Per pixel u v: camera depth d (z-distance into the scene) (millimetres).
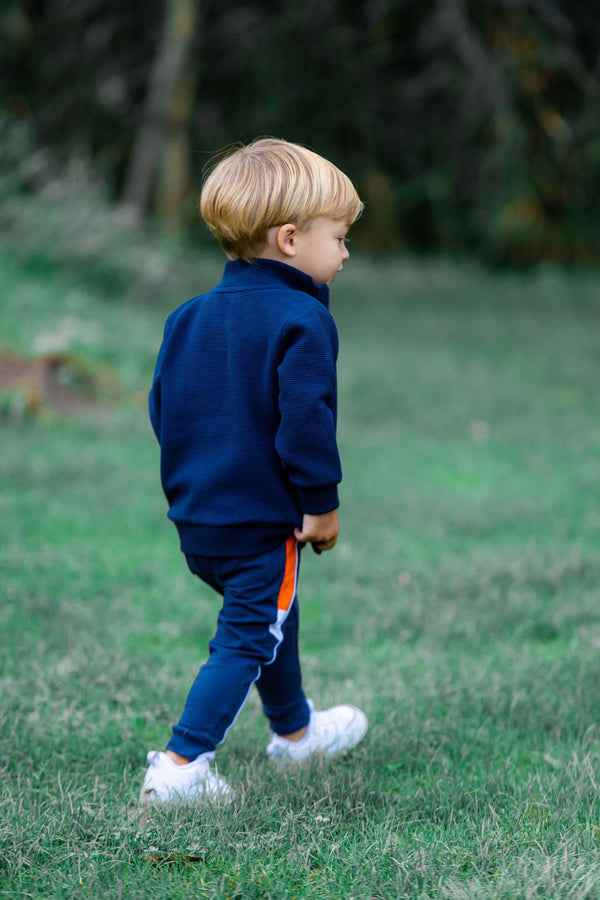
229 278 2756
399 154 23703
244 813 2576
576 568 5191
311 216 2672
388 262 23547
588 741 3227
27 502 6273
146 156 21125
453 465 7938
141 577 5035
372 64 22719
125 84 22000
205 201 2752
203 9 22141
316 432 2510
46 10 20906
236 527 2627
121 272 15594
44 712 3400
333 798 2734
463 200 23469
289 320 2557
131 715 3420
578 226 23297
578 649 4145
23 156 16281
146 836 2439
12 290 12234
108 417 9164
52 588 4754
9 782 2852
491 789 2850
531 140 22516
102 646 4055
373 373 11898
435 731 3322
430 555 5562
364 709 3498
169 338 2787
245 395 2613
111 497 6457
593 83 22312
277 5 22750
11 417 8648
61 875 2260
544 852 2328
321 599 4793
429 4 22422
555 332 16047
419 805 2736
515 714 3443
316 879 2262
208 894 2172
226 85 23078
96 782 2816
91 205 16016
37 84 20734
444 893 2139
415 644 4266
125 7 21828
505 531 6121
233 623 2682
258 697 3670
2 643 4020
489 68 21969
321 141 23094
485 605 4668
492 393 11039
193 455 2707
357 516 6344
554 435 9070
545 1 22078
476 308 18781
